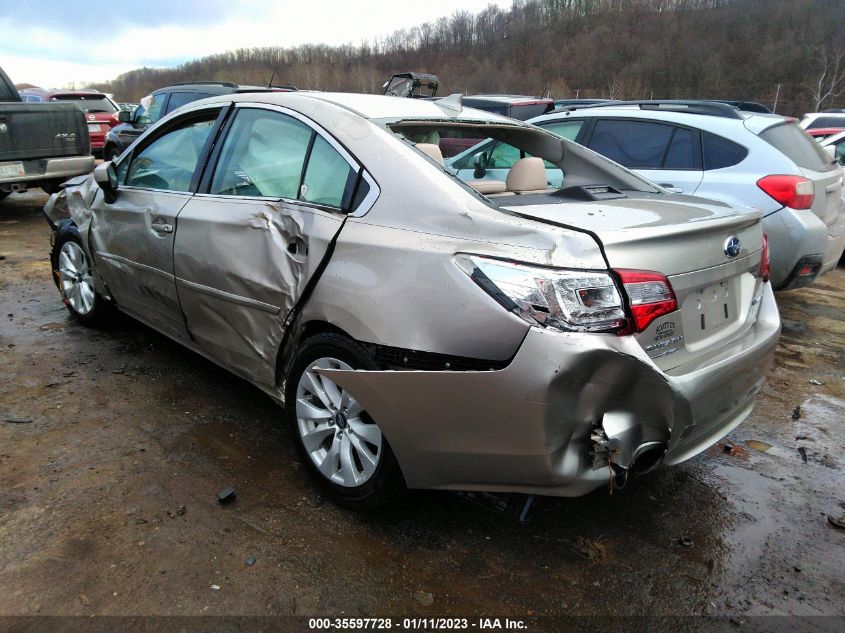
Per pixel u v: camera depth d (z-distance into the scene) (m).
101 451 2.87
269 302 2.68
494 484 2.14
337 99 2.91
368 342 2.24
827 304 6.08
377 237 2.33
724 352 2.37
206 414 3.26
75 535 2.31
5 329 4.33
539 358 1.91
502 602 2.13
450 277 2.09
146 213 3.44
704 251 2.28
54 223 4.48
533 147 3.53
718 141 5.12
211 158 3.20
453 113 3.06
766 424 3.54
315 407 2.60
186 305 3.22
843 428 3.52
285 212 2.69
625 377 1.96
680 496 2.79
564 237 1.99
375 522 2.48
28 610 1.98
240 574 2.18
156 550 2.26
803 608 2.17
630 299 2.00
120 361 3.88
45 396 3.37
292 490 2.66
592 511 2.64
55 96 15.42
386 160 2.46
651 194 2.95
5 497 2.50
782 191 4.76
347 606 2.07
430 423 2.13
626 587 2.22
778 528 2.60
